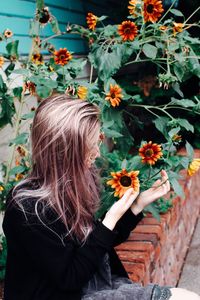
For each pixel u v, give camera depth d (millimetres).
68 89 1889
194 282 2777
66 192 1211
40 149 1194
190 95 4500
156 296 1331
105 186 1807
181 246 3016
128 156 2938
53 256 1172
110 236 1242
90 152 1215
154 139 4645
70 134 1161
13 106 2182
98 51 2129
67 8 3990
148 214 2592
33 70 2064
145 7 1921
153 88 4211
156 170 1708
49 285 1215
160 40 2152
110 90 1852
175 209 2781
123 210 1284
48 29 3518
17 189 1236
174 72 2246
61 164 1188
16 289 1242
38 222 1176
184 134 4355
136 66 4531
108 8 4637
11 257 1239
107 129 1867
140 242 2273
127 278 1537
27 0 3215
